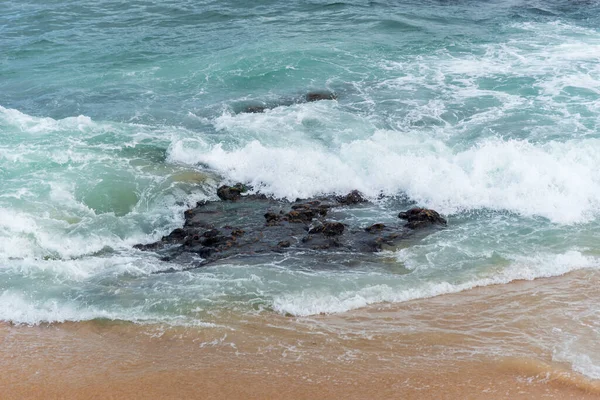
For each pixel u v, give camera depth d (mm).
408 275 11055
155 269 11531
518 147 14555
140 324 9906
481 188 13680
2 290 10812
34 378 8727
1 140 15586
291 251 11938
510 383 8375
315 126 16453
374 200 13898
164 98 18656
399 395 8188
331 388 8344
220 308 10211
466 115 16812
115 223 12992
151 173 14617
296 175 14414
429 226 12719
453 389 8281
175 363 8945
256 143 15211
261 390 8336
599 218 12828
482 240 12148
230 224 13008
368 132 16062
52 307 10391
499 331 9500
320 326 9711
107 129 16438
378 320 9844
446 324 9711
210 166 15047
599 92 17688
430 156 14492
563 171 13688
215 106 18000
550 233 12352
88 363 9031
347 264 11461
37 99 18797
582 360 8773
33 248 12188
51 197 13555
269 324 9789
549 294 10445
